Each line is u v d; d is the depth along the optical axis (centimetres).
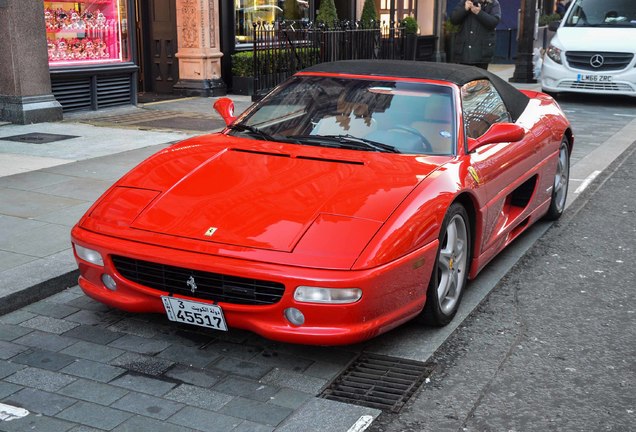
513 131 462
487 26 1777
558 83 1494
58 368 380
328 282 353
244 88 1448
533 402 361
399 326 442
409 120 480
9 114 1056
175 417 336
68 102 1146
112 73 1199
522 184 575
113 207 419
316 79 527
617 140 1083
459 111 485
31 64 1050
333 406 349
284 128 491
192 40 1389
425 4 2062
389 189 407
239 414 339
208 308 378
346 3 1803
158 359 392
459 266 453
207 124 1095
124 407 344
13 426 326
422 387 372
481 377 384
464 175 442
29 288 461
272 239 373
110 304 412
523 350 418
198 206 404
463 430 335
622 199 764
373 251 366
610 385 380
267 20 1562
